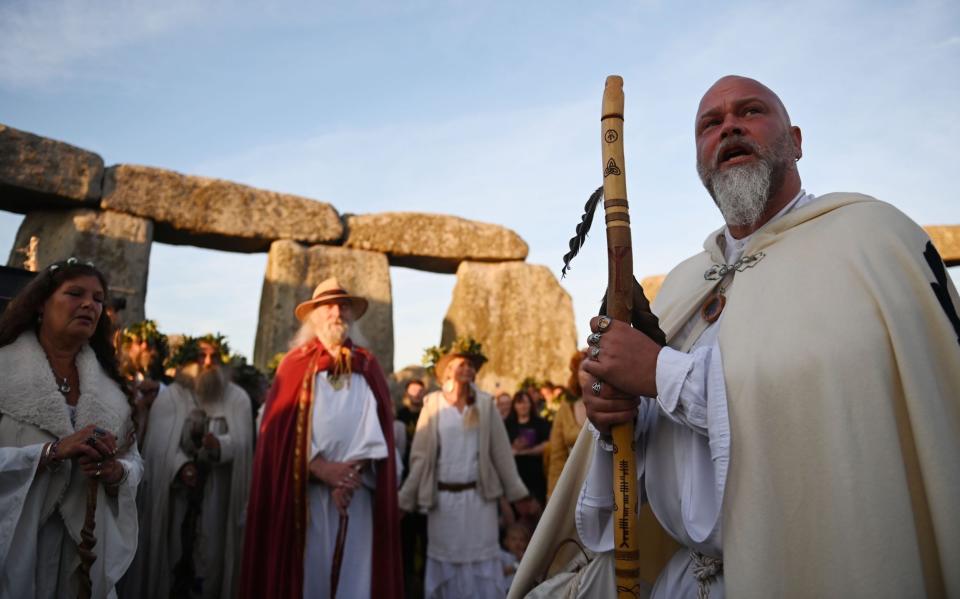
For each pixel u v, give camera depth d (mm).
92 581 2654
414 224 13336
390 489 4512
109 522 2732
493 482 5723
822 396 1484
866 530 1392
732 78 1982
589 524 1890
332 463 4246
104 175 10930
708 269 2043
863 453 1430
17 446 2596
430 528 5676
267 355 11453
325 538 4258
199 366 5348
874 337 1490
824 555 1425
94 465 2584
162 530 4852
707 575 1678
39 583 2553
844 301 1546
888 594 1354
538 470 7215
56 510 2629
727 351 1636
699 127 1995
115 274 10555
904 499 1397
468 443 5715
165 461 4945
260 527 4262
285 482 4219
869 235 1633
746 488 1512
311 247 12414
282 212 12203
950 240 13883
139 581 4738
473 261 13922
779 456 1505
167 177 11344
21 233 10758
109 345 3041
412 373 12320
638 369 1688
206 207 11570
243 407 5453
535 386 10195
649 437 1882
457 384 5840
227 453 5133
